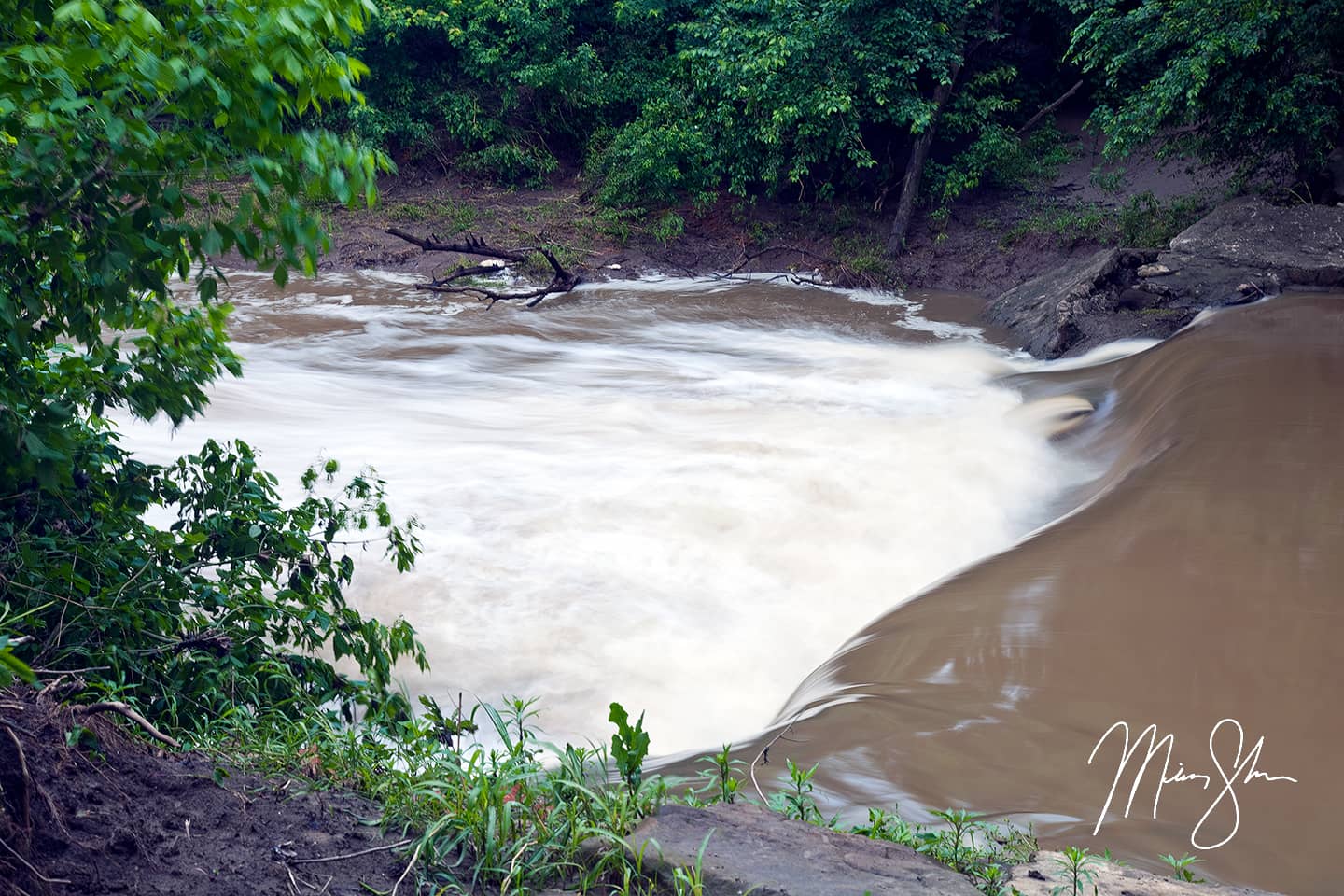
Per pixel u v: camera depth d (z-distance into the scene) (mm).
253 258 4352
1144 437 11602
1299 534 8297
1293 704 6094
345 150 4309
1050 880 3732
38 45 3898
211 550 6199
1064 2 23484
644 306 21453
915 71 23703
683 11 28250
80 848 3238
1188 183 22891
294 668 5848
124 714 3934
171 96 4285
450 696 7570
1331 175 19031
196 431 12547
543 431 13648
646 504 10969
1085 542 8750
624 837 3617
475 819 3617
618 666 8117
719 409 14891
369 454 12297
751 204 25406
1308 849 4812
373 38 27219
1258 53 18453
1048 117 26531
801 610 9117
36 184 4102
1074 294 17812
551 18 27812
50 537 5312
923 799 5277
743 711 7719
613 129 27484
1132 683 6465
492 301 21453
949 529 10664
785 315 20797
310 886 3320
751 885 3334
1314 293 16172
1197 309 16641
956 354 18000
